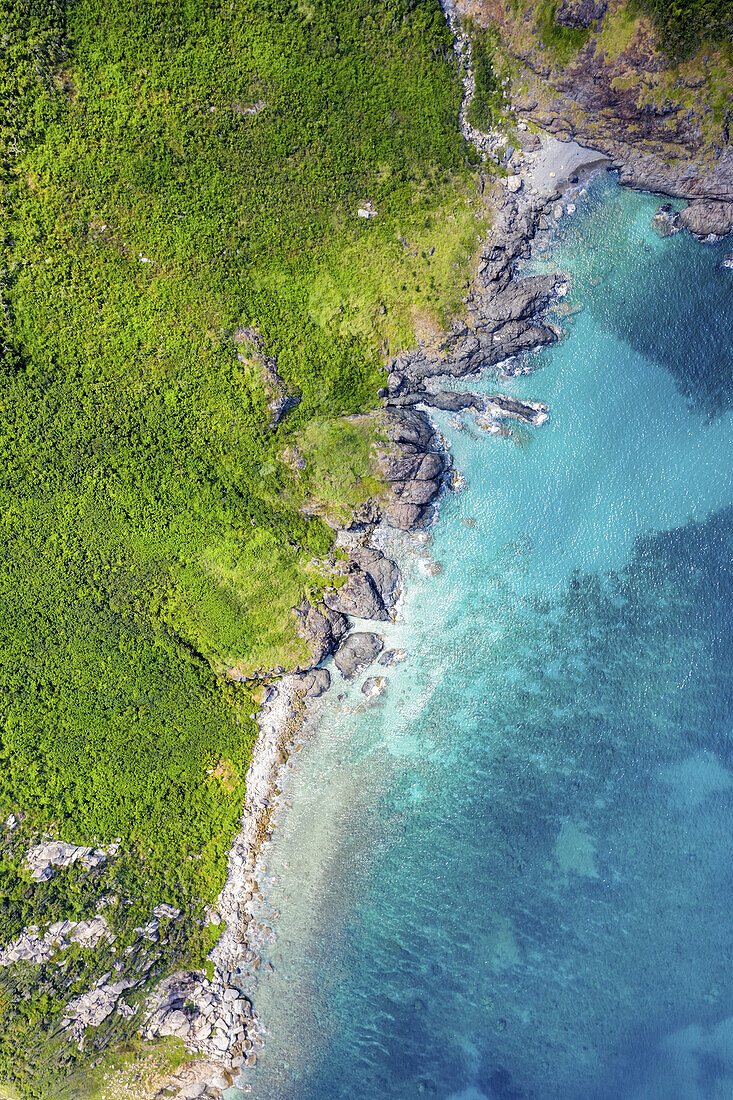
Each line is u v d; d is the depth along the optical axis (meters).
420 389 35.12
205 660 35.75
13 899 33.00
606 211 33.84
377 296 32.31
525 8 29.62
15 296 30.20
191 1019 34.69
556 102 31.38
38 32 28.11
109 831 35.22
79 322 30.88
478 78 31.14
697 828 35.41
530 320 34.50
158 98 29.30
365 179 31.11
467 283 32.88
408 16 29.55
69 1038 32.44
